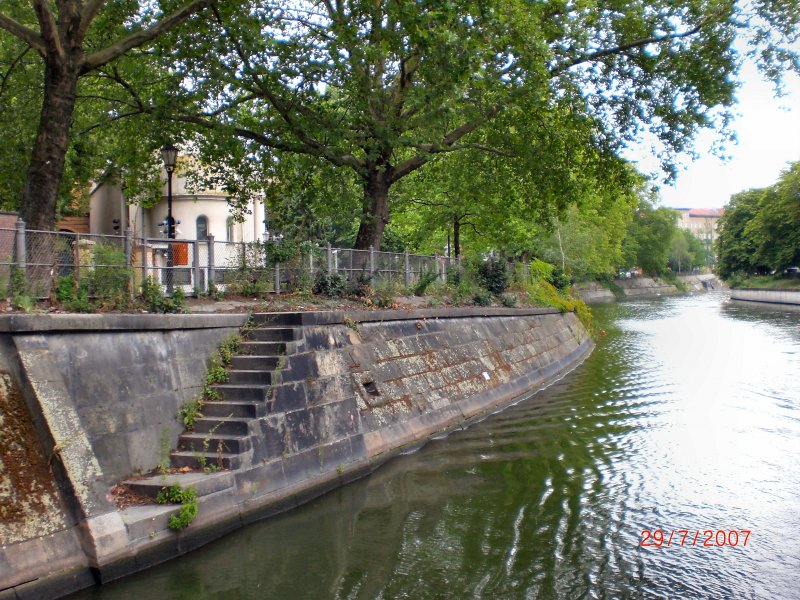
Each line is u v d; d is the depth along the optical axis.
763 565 7.74
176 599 6.89
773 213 66.56
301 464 10.21
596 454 12.55
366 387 13.16
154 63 16.94
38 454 7.20
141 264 11.19
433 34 12.85
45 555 6.76
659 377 22.05
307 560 7.92
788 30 18.00
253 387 10.03
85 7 11.91
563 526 8.97
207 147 17.64
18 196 20.39
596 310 62.06
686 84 19.11
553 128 19.95
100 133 19.53
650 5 18.84
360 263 17.20
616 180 21.53
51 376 7.64
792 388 19.45
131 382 8.96
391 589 7.20
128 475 8.59
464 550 8.22
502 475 11.34
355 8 15.20
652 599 6.95
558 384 21.52
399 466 12.00
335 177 18.89
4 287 8.53
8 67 17.36
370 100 17.08
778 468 11.51
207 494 8.54
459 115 18.09
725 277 87.94
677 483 10.75
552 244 46.22
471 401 16.73
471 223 31.12
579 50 18.78
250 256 14.07
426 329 16.77
